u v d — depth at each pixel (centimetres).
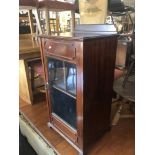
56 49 102
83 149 110
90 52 89
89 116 105
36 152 132
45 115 156
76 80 96
